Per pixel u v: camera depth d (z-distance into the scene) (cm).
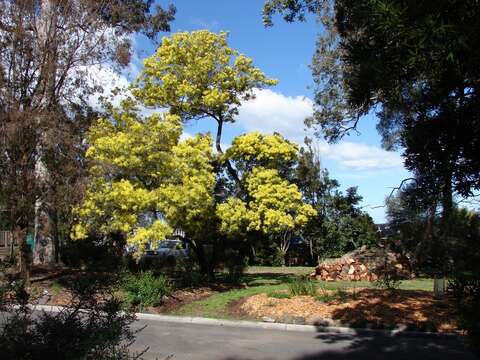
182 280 1650
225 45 1756
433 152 579
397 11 504
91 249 2017
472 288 400
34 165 1489
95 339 418
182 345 899
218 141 1833
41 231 1692
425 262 1833
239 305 1276
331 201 2664
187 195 1443
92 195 1443
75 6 1559
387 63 590
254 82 1759
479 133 554
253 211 1678
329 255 2619
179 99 1734
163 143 1507
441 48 494
